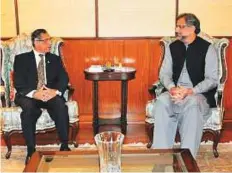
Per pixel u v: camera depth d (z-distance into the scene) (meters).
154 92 3.46
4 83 3.52
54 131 3.66
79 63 4.16
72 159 2.27
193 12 4.06
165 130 2.98
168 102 3.00
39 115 3.28
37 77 3.38
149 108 3.38
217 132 3.28
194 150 2.88
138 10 4.07
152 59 4.16
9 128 3.28
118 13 4.07
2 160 3.30
